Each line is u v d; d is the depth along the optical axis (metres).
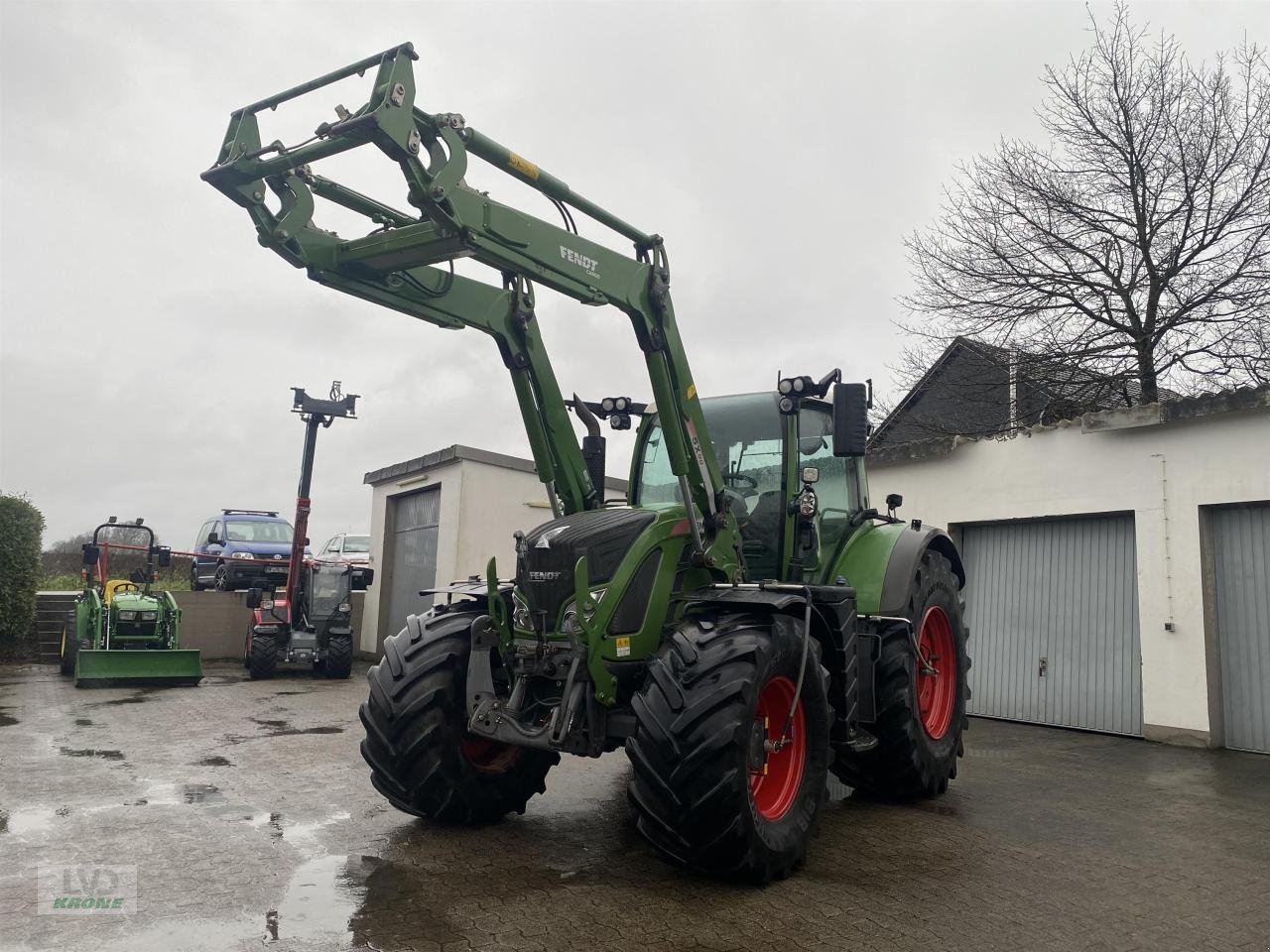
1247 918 3.60
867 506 6.19
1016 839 4.67
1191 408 7.54
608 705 4.10
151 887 3.68
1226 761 6.90
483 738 4.66
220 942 3.12
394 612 15.57
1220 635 7.53
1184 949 3.29
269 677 12.34
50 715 8.57
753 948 3.18
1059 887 3.92
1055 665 8.72
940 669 6.17
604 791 5.59
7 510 13.27
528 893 3.68
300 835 4.47
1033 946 3.27
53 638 14.00
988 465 9.26
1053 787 5.94
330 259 4.29
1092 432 8.34
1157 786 5.98
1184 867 4.23
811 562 5.24
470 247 3.79
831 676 4.79
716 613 4.27
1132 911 3.65
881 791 5.53
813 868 4.13
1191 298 11.71
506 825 4.74
